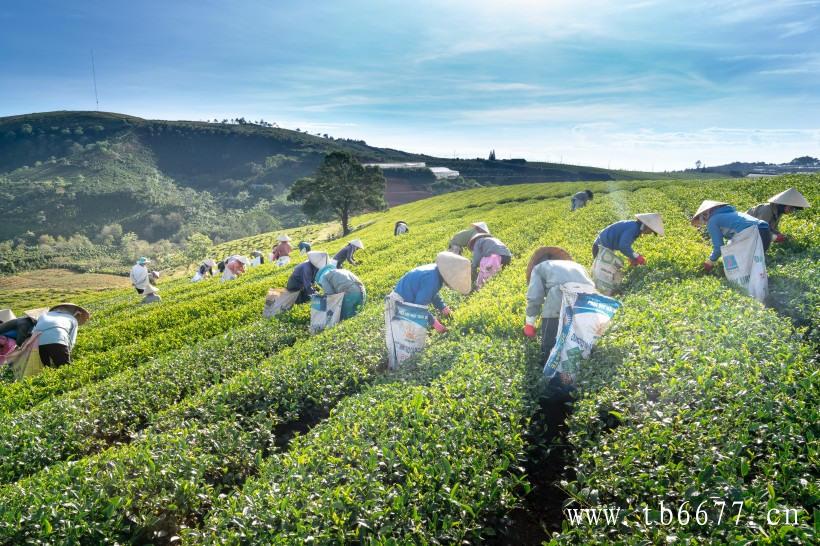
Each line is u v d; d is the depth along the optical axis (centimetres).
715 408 523
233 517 470
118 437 858
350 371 872
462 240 1464
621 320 845
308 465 547
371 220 7925
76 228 18538
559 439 610
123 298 3319
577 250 1459
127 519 543
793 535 354
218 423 720
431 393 673
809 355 618
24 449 742
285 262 3002
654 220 980
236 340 1223
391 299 902
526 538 501
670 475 458
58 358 1287
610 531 418
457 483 461
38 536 476
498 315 980
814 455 430
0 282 11006
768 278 955
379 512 446
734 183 2848
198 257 7988
